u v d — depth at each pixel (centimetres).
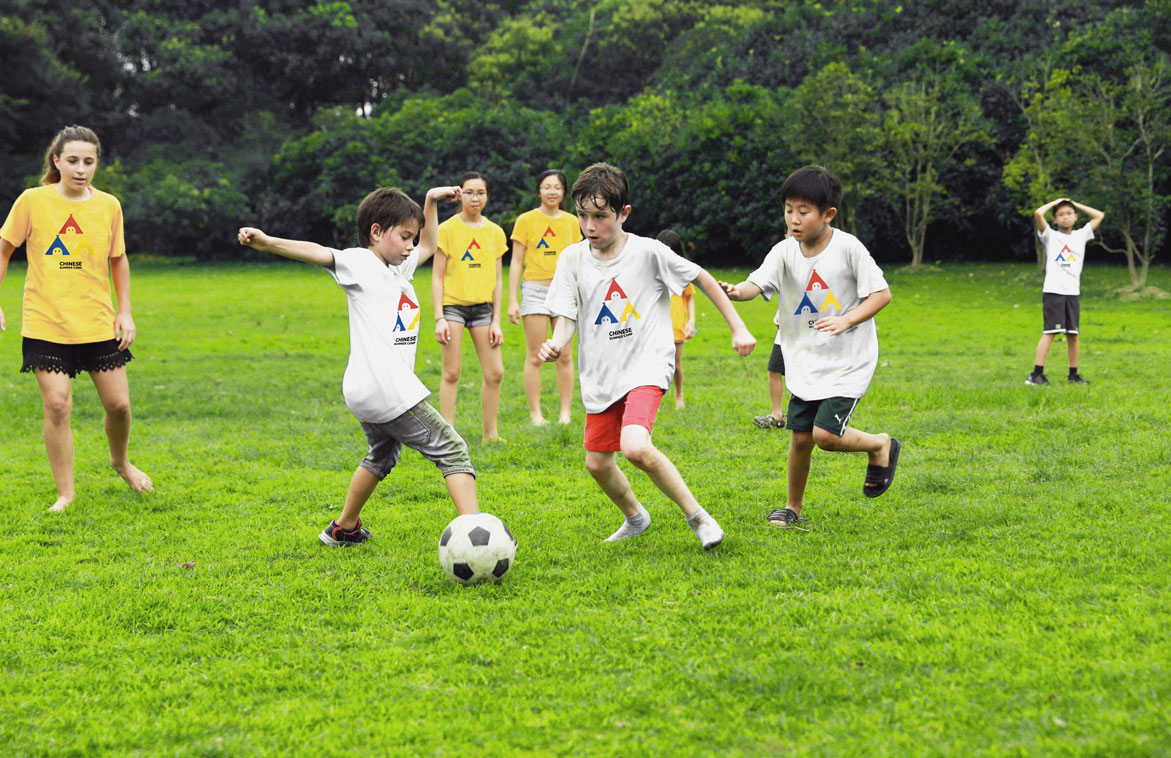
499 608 343
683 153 3105
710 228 3106
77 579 391
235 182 3931
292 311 2122
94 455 667
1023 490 500
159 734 254
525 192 3425
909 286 2527
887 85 3123
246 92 4653
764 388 960
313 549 432
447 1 5309
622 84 4781
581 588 361
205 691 281
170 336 1650
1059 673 265
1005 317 1836
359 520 439
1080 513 446
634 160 3200
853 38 3659
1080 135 2233
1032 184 2495
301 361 1315
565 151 3559
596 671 286
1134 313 1825
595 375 406
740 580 364
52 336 516
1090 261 3020
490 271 696
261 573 396
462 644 309
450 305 691
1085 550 384
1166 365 1052
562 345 404
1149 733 229
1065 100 2359
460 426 751
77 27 4247
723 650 296
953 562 374
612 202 387
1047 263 919
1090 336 1455
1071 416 701
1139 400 774
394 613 341
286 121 4738
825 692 263
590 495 530
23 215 507
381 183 3628
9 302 2148
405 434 404
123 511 513
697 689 269
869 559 385
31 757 243
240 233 375
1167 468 532
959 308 2023
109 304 535
